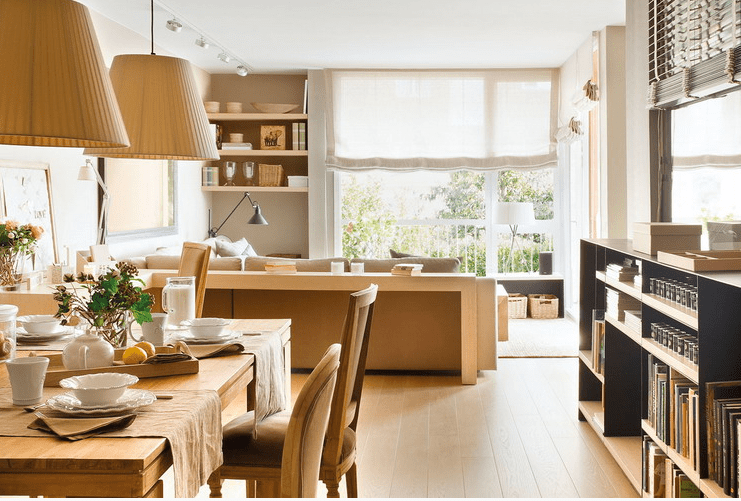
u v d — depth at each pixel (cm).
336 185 923
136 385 217
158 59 268
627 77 508
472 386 550
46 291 445
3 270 443
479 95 883
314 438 173
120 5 593
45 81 173
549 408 490
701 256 297
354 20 652
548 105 880
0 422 181
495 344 579
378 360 582
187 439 181
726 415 238
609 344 411
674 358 291
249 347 272
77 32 180
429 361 580
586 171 775
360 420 466
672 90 393
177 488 173
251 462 255
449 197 926
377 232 931
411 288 552
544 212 916
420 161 890
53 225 554
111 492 156
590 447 412
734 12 312
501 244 920
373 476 369
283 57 820
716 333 255
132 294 248
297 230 934
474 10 616
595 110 728
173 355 234
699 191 380
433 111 887
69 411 182
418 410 488
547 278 871
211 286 560
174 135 266
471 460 392
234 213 939
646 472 329
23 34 173
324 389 172
